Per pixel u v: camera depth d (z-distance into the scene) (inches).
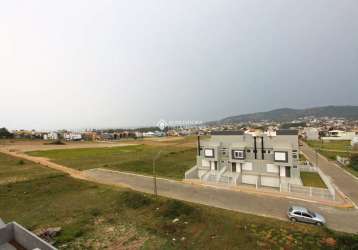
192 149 3882.9
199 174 1823.3
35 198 1336.1
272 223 919.7
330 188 1273.4
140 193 1320.1
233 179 1496.1
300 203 1165.1
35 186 1565.0
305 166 1811.0
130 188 1493.6
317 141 4603.8
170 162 2608.3
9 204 1233.4
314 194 1225.4
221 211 1050.7
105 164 2438.5
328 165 2299.5
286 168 1489.9
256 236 833.5
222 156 1748.3
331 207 1107.9
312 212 956.6
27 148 4188.0
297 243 781.3
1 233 629.9
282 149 1480.1
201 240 834.8
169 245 805.2
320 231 844.6
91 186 1562.5
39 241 564.7
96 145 4906.5
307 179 1552.7
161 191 1421.0
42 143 5221.5
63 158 2915.8
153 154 3284.9
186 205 1112.2
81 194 1406.3
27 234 603.2
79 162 2591.0
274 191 1316.4
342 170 2058.3
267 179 1546.5
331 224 924.0
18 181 1657.2
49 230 895.7
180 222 982.4
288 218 973.2
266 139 1583.4
